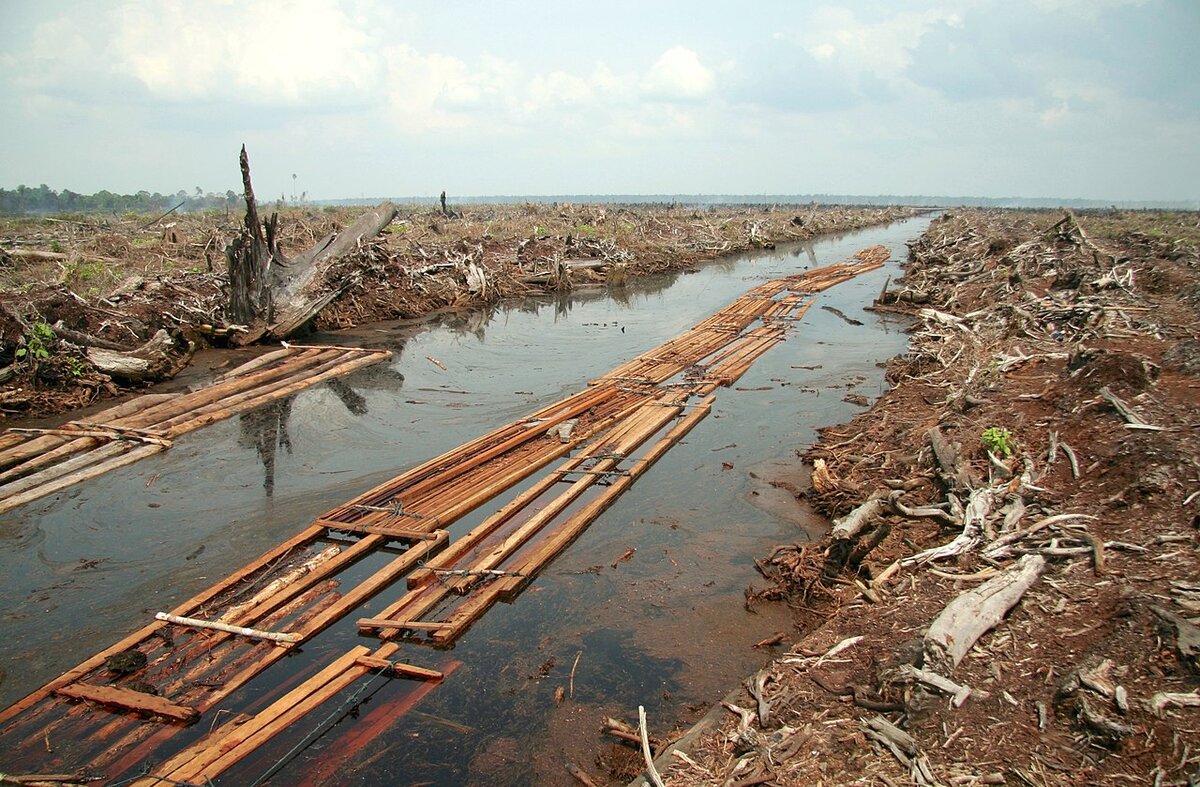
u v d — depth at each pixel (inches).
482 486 343.0
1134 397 316.5
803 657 202.5
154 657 221.5
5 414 430.0
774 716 179.3
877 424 406.6
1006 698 167.9
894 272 1222.3
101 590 260.8
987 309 641.6
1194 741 143.2
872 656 196.2
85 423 410.3
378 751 187.5
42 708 200.4
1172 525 225.0
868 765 155.9
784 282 1067.9
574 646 233.1
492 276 936.3
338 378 543.2
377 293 786.2
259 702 205.6
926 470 320.5
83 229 1166.3
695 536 305.6
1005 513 261.1
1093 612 192.5
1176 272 661.3
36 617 243.9
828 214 2576.3
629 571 278.8
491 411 473.7
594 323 791.1
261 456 390.0
